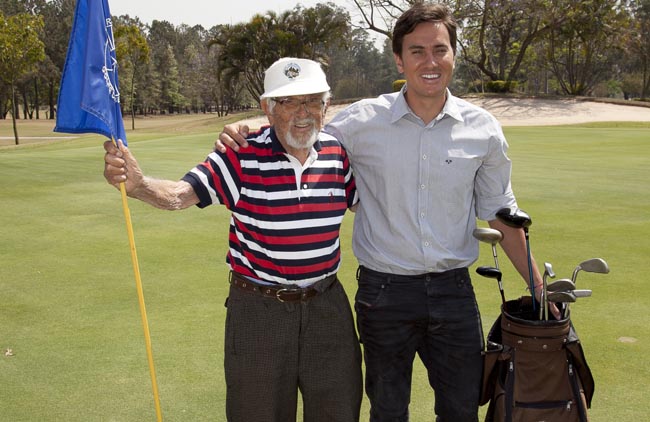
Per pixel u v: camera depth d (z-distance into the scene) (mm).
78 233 7039
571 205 8070
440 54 2570
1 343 3986
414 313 2691
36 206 8633
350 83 107938
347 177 2705
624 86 83062
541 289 2781
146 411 3129
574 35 44844
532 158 13641
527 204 8156
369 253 2750
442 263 2682
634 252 5844
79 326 4266
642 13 60281
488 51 51281
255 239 2521
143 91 93062
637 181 9977
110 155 2367
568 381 2533
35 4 89500
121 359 3725
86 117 2393
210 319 4348
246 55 45594
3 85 71938
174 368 3592
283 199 2500
